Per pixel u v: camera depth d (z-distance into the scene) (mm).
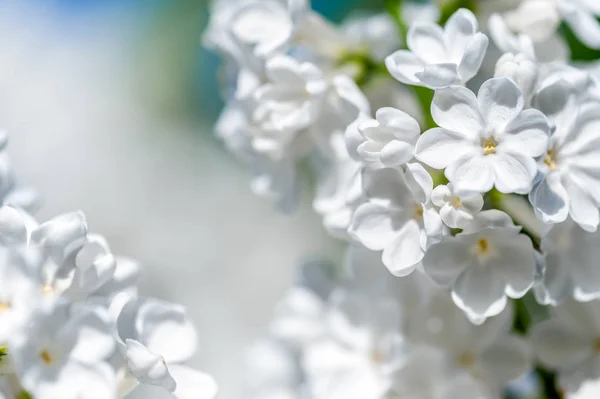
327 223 414
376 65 438
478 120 383
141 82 724
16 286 360
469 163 379
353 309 435
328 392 430
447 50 392
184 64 719
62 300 358
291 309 461
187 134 723
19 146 701
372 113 436
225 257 685
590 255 395
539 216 380
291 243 687
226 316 657
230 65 442
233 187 710
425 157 381
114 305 369
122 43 736
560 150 390
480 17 430
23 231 370
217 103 720
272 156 430
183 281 674
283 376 488
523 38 397
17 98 715
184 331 378
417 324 419
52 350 359
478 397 413
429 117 423
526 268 387
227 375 624
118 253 679
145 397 521
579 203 387
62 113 710
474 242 386
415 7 473
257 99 418
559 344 413
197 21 713
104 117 713
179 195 704
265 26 426
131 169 700
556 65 397
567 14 423
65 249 369
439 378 417
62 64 733
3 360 366
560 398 424
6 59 729
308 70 410
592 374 410
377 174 388
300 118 415
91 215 686
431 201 381
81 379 358
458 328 416
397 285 420
